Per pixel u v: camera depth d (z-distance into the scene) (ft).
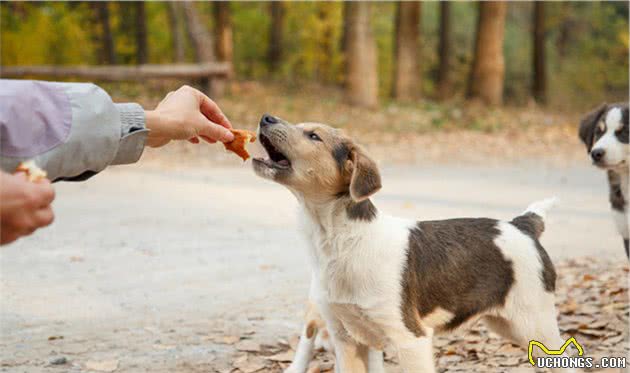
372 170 12.67
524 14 137.90
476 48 99.25
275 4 111.14
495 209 37.11
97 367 16.22
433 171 53.78
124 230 32.07
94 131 6.89
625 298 20.53
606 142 21.89
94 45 94.22
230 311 20.81
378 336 13.24
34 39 82.58
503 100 108.17
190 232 31.86
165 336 18.61
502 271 13.88
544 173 52.85
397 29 104.32
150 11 104.83
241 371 16.24
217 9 96.37
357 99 86.74
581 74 125.39
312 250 13.32
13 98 6.53
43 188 6.03
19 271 25.22
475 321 13.98
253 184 45.88
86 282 23.89
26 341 18.16
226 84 90.63
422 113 85.05
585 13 136.77
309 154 12.65
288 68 111.14
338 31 110.73
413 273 13.06
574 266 25.03
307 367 16.06
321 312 13.71
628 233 21.57
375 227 13.03
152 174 49.85
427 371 12.89
